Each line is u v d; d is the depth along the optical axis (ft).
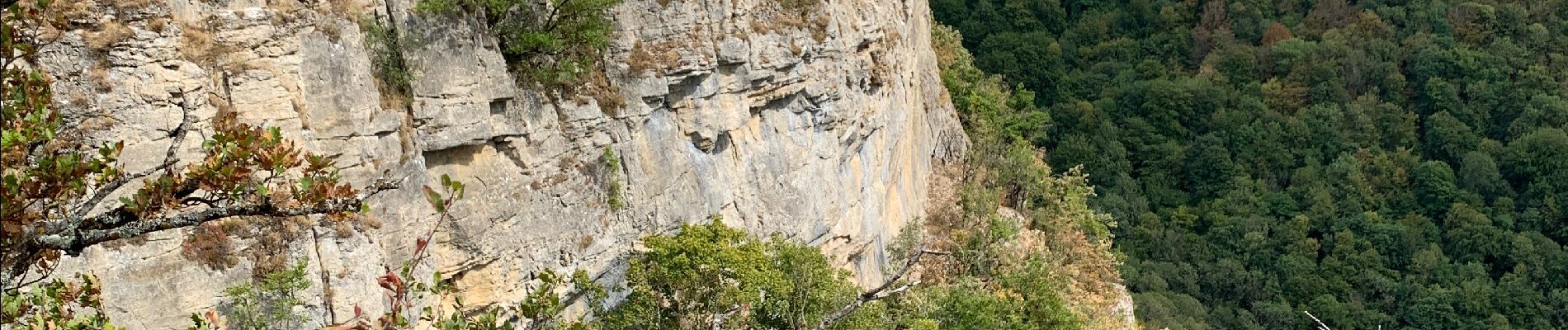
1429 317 212.23
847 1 114.01
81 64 63.21
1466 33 282.77
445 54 78.54
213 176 37.42
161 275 65.92
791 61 102.17
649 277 85.25
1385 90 274.16
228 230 67.87
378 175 73.61
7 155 36.11
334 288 71.10
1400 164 252.01
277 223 69.36
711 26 94.94
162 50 65.51
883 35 122.42
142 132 64.69
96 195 36.58
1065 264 149.28
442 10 78.33
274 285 67.31
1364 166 252.83
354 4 73.72
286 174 67.82
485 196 81.92
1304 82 276.00
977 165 161.99
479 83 80.74
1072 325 114.21
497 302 82.99
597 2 86.69
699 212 96.27
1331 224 238.27
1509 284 214.90
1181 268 231.50
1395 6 296.71
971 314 103.76
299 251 70.03
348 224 72.13
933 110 154.92
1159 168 257.75
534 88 85.56
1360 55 278.87
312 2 70.79
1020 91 208.44
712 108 96.22
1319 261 232.53
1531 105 257.75
